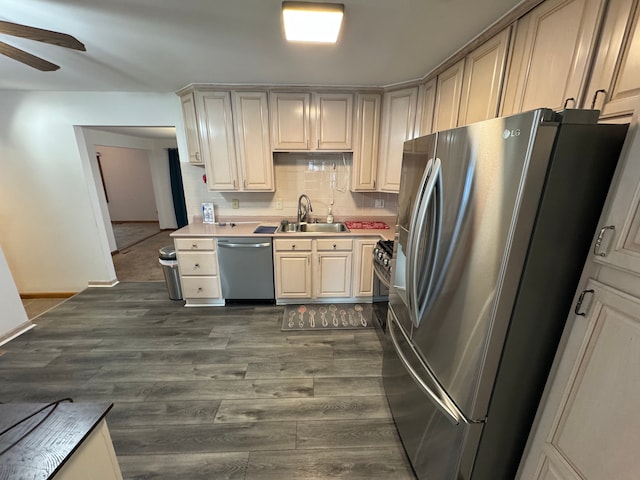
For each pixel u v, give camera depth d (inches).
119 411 70.4
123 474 56.1
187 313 117.0
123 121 120.6
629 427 28.5
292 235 113.0
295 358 89.7
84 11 56.1
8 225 130.0
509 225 33.0
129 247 217.2
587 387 33.5
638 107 30.4
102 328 106.3
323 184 129.5
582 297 35.0
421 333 50.6
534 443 40.6
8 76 96.3
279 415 69.2
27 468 26.9
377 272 98.6
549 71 45.8
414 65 85.4
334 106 108.1
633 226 29.7
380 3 53.3
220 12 56.8
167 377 81.6
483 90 63.8
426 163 49.2
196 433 64.6
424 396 50.7
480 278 37.2
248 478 55.4
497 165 33.8
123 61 83.0
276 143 111.7
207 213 129.5
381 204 131.9
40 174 125.3
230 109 107.7
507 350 37.8
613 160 32.4
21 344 97.0
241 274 117.6
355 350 93.7
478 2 52.3
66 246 135.7
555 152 31.3
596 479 31.6
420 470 52.7
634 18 32.0
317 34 63.2
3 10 55.6
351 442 62.6
